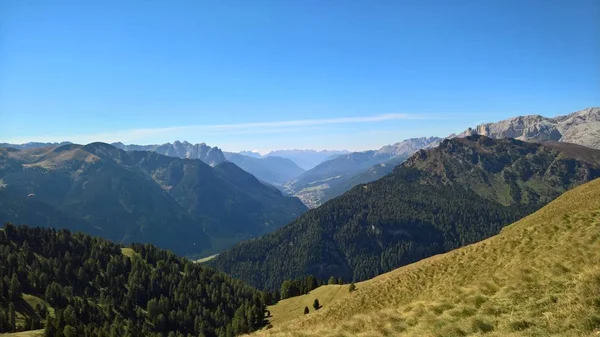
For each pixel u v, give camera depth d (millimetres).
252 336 31047
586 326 15492
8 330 134750
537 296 20719
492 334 17703
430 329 20547
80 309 170250
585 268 21969
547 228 37094
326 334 23641
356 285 124125
